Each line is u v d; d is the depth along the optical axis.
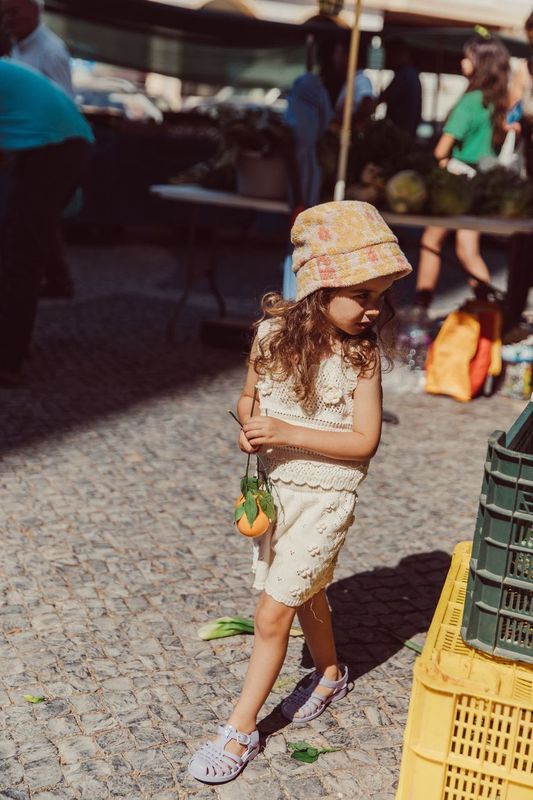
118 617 3.08
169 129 9.97
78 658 2.84
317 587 2.38
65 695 2.66
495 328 5.58
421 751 2.06
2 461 4.29
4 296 5.18
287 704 2.64
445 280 9.30
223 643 2.97
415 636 3.08
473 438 4.97
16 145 4.98
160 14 7.38
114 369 5.78
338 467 2.31
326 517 2.32
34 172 5.06
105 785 2.32
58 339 6.36
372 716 2.65
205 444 4.66
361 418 2.28
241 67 8.66
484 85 6.32
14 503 3.87
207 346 6.42
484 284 5.98
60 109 5.07
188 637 2.99
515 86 6.59
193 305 7.60
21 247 5.13
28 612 3.08
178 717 2.60
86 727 2.54
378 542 3.74
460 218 5.48
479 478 4.44
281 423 2.26
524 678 2.07
